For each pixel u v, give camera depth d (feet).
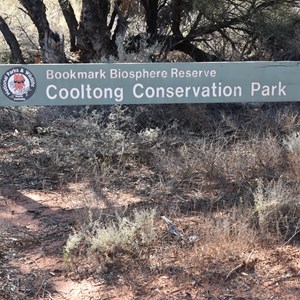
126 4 26.68
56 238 12.90
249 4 27.17
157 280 11.16
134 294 10.73
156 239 12.51
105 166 17.16
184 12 27.02
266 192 14.17
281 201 13.50
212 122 21.04
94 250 11.91
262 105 22.79
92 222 13.21
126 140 18.24
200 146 17.80
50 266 11.72
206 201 14.74
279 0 26.58
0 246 12.48
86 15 24.16
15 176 16.80
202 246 12.17
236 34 28.50
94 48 24.53
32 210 14.46
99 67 13.57
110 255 11.87
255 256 11.87
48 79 13.52
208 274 11.30
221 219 13.33
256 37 27.43
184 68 13.73
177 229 13.00
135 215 12.91
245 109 22.57
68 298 10.62
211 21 26.55
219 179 16.08
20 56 25.55
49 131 20.49
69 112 20.95
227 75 13.89
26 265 11.77
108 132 18.11
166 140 18.72
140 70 13.65
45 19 23.47
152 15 26.99
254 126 20.34
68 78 13.56
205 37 28.84
